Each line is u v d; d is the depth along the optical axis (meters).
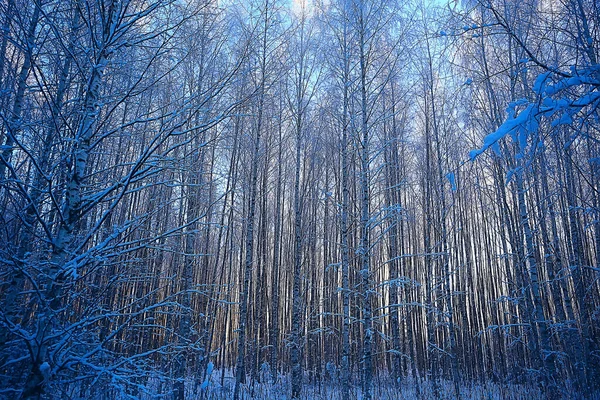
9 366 4.36
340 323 16.22
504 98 9.18
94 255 4.18
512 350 13.37
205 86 5.30
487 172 12.11
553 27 4.60
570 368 10.28
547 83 4.30
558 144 6.50
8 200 4.28
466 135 11.16
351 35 9.91
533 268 8.93
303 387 12.89
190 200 7.12
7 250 4.05
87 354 4.11
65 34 4.37
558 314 9.81
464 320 15.40
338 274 17.02
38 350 3.49
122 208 7.54
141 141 5.96
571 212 9.71
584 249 11.56
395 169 13.64
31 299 4.55
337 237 17.05
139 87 5.11
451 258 14.33
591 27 4.49
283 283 20.53
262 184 15.82
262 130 13.30
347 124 9.58
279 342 18.86
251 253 11.32
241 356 10.55
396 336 12.90
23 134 4.75
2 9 3.75
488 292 16.86
